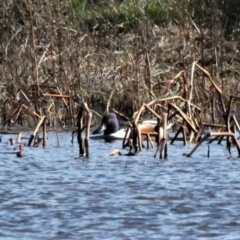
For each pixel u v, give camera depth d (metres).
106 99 51.91
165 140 36.69
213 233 24.44
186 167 34.41
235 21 62.69
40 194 29.25
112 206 27.45
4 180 31.83
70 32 53.81
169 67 51.81
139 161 36.00
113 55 53.72
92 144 42.91
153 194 29.17
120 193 29.38
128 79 51.06
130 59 51.50
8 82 51.59
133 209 27.11
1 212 26.77
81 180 31.75
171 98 40.56
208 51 54.59
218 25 53.12
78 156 37.62
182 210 26.92
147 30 53.38
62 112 50.66
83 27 55.97
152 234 24.39
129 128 41.12
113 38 57.94
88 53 53.00
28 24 51.50
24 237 24.17
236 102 52.38
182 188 30.17
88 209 27.11
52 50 51.09
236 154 38.00
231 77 55.50
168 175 32.69
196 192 29.48
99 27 60.66
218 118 49.50
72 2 62.78
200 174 32.88
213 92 48.78
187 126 42.69
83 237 24.14
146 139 42.44
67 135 45.84
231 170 33.72
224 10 63.44
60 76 51.00
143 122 44.69
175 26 60.47
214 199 28.39
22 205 27.66
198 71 51.22
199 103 48.59
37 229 24.91
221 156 37.44
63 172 33.44
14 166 34.94
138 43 52.75
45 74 51.69
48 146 41.06
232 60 56.50
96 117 51.75
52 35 51.09
